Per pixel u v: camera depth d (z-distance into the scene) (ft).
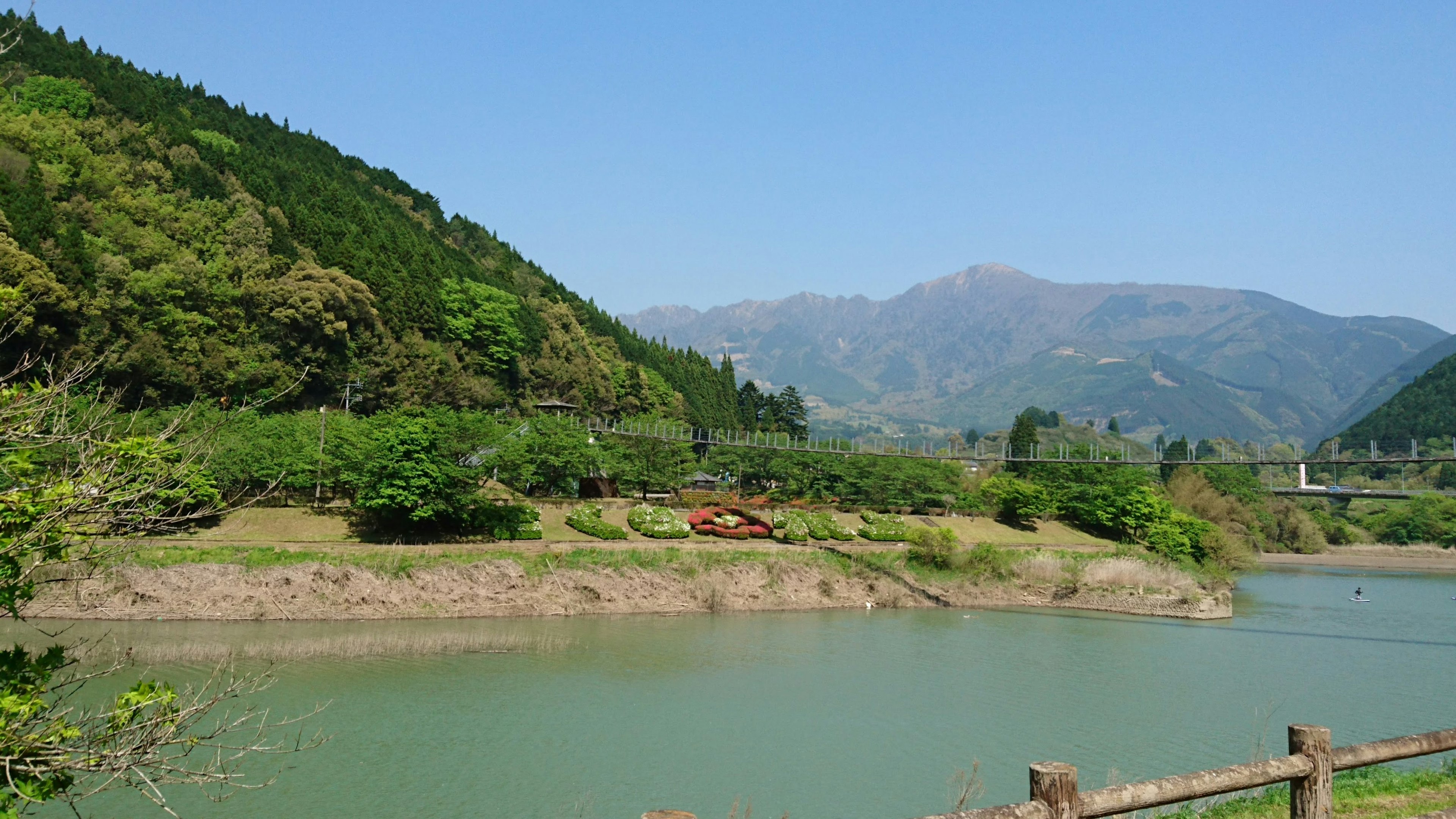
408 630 161.79
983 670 152.15
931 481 329.11
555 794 89.15
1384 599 267.80
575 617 186.39
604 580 200.13
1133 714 125.70
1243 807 51.72
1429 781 54.90
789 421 554.46
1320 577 331.36
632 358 518.78
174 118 417.08
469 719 110.73
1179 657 169.27
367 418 248.93
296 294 303.68
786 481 374.22
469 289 411.95
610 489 280.31
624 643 160.86
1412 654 175.42
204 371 258.78
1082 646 179.01
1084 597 239.91
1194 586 244.83
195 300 278.46
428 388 341.21
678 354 561.02
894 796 91.81
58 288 220.43
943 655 164.76
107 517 31.55
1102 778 96.58
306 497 221.87
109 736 30.73
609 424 371.15
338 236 379.96
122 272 247.50
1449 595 279.28
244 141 482.69
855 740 110.32
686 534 240.12
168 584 161.38
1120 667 158.30
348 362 319.88
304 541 189.47
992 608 230.27
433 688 123.03
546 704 119.24
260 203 364.58
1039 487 326.03
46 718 31.22
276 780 88.58
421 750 99.19
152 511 32.63
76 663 33.88
